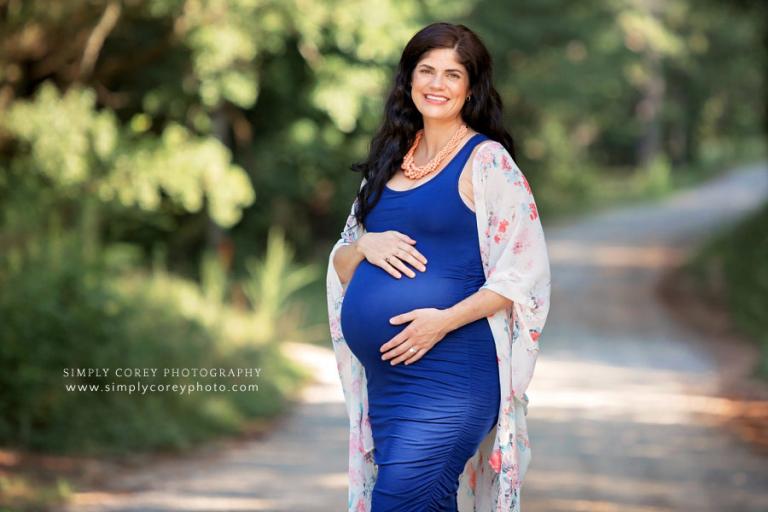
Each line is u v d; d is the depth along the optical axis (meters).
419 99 5.16
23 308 11.41
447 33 5.15
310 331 22.58
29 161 18.73
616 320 28.62
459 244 5.07
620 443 12.62
